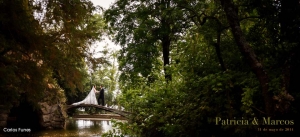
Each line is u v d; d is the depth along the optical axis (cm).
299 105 554
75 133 1781
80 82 873
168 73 991
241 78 657
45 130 1919
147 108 969
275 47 682
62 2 762
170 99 889
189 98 795
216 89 638
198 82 773
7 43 653
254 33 773
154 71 1465
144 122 933
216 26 775
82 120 3008
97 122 2739
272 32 718
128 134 965
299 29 608
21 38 696
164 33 1298
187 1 984
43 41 723
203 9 948
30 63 724
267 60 682
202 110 717
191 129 751
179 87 895
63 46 827
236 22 565
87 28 827
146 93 1063
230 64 797
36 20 732
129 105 1077
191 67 859
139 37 1400
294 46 571
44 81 808
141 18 1353
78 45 830
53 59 763
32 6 769
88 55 874
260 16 718
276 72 620
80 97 3959
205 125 752
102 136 923
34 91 752
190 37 877
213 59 830
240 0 768
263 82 524
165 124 796
